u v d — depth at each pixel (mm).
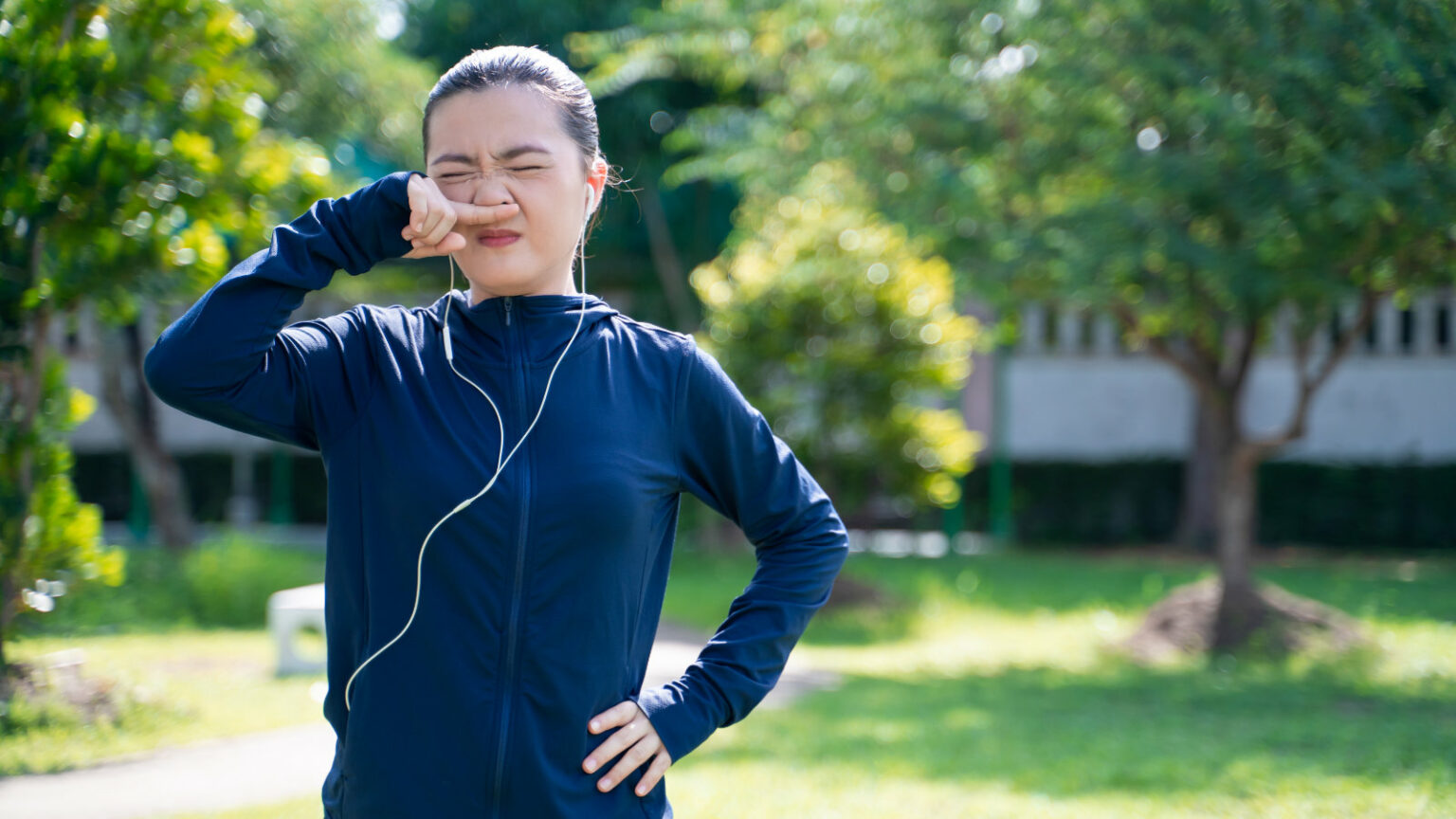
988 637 10695
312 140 11430
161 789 5047
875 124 9266
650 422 1798
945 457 12148
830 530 1956
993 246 9102
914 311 11922
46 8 5613
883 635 10719
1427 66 6426
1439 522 16031
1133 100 8375
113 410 13164
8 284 5652
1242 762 5766
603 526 1699
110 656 8367
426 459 1691
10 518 5980
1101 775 5500
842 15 9742
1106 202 8398
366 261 1746
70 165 5520
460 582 1669
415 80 12633
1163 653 9477
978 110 9117
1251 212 7602
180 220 6133
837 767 5668
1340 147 7215
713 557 15719
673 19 11406
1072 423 18562
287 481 19812
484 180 1741
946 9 8969
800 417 11953
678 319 18875
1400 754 5922
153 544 16766
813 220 11992
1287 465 16625
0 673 6184
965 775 5516
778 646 1872
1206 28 7508
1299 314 8891
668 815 1827
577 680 1688
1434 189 6859
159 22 5891
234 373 1649
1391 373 17141
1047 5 8328
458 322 1802
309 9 11375
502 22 17016
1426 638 9805
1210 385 9719
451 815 1646
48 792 4957
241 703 6840
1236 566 9734
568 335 1794
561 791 1674
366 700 1685
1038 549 17562
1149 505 17531
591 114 1852
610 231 18078
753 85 17047
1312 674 8477
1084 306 9188
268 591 11055
